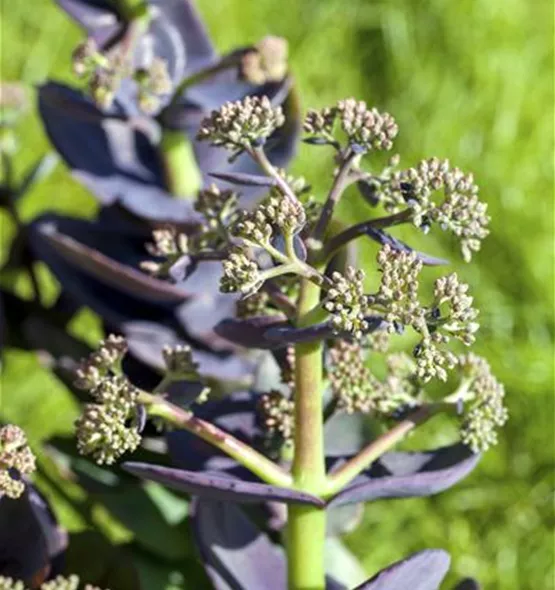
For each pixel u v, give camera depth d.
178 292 0.68
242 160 0.69
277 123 0.55
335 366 0.59
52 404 1.07
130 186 0.71
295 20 1.51
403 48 1.48
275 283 0.56
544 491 1.08
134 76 0.67
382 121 0.55
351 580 0.71
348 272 0.51
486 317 1.20
